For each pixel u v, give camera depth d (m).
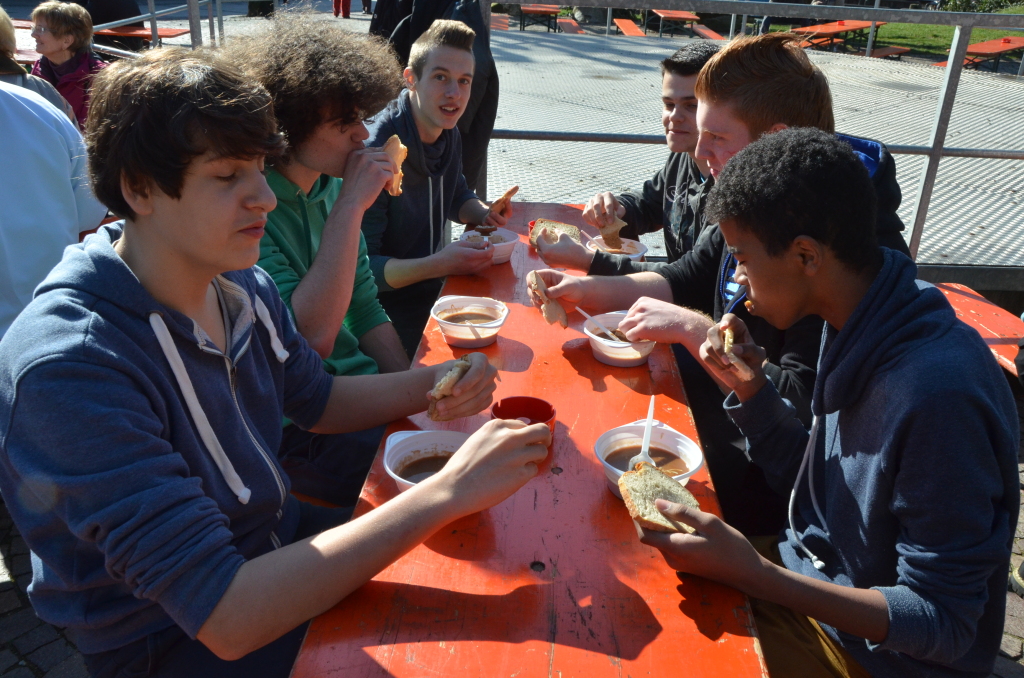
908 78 10.66
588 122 8.03
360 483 2.21
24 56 8.23
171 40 9.72
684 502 1.39
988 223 5.31
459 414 1.72
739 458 2.18
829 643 1.55
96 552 1.31
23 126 2.61
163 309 1.32
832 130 2.24
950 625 1.29
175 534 1.16
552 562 1.34
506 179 6.32
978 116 8.43
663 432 1.66
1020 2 12.27
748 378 1.72
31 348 1.17
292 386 1.81
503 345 2.19
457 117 3.21
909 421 1.30
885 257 1.46
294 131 2.12
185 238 1.30
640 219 3.48
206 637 1.17
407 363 2.69
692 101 2.90
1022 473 3.40
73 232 2.82
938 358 1.31
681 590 1.28
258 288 1.71
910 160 6.74
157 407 1.29
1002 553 1.29
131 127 1.21
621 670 1.12
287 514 1.76
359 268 2.61
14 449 1.16
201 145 1.21
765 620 1.62
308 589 1.19
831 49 13.30
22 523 1.27
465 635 1.17
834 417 1.61
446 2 4.28
